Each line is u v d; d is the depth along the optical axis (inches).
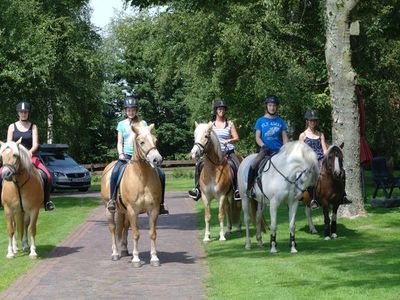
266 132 511.5
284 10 1136.2
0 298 357.4
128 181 445.7
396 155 1342.3
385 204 763.4
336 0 666.2
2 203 496.7
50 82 1429.6
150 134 433.1
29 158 484.7
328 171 544.4
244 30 1146.0
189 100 1641.2
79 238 609.6
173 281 396.5
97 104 1708.9
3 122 1295.5
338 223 640.4
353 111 673.0
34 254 490.3
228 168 557.0
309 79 1165.1
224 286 371.2
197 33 1234.6
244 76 1181.7
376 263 428.1
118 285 388.2
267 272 406.3
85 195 1269.7
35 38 1190.3
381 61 1140.5
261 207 517.0
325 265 425.7
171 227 687.7
